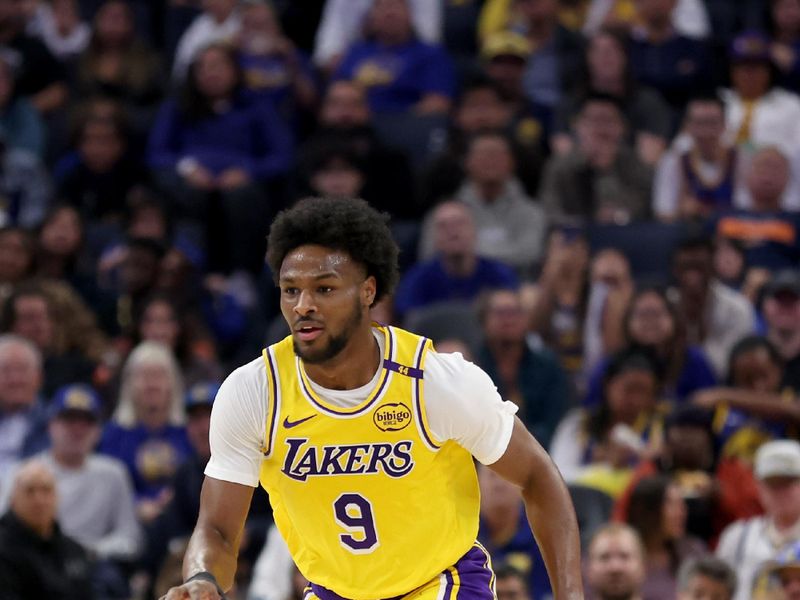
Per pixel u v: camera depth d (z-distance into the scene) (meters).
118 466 26.08
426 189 33.75
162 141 35.62
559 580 11.54
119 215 35.59
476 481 11.94
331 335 10.98
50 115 39.50
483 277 30.23
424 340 11.49
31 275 31.70
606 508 23.66
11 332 29.09
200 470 25.06
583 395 28.14
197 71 35.69
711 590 20.23
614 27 37.41
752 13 41.62
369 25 38.88
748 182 32.88
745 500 23.66
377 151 34.00
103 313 31.20
